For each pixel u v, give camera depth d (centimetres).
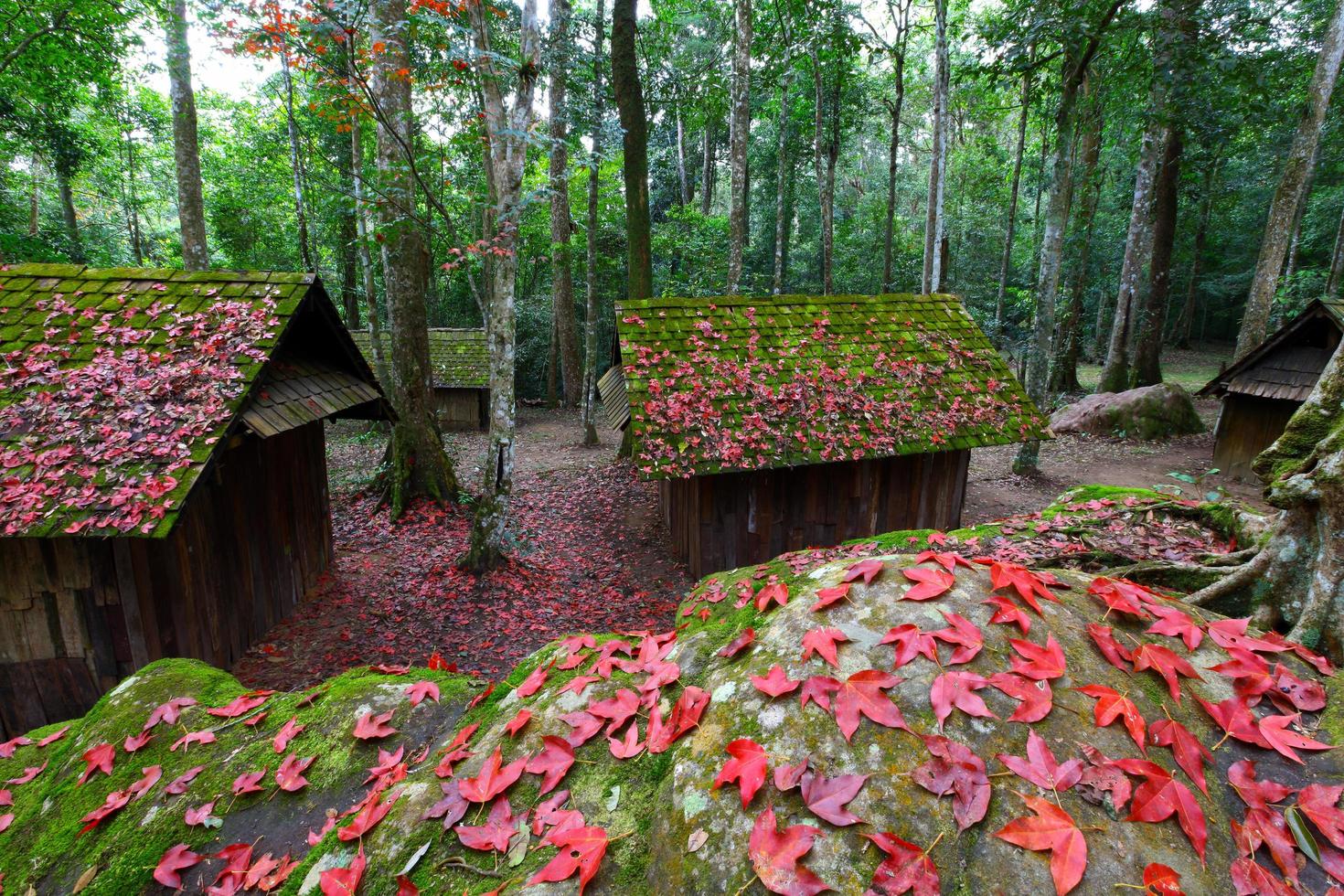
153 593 489
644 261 1281
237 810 205
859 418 819
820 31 1510
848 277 2356
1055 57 1118
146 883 190
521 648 652
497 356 750
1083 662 164
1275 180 2088
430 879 158
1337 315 945
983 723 145
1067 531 396
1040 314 1196
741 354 855
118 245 2242
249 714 248
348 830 177
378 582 775
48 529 413
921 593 176
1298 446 262
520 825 163
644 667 205
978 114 2422
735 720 158
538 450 1602
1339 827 133
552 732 187
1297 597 246
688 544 863
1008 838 124
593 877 144
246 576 607
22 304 556
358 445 1454
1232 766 148
